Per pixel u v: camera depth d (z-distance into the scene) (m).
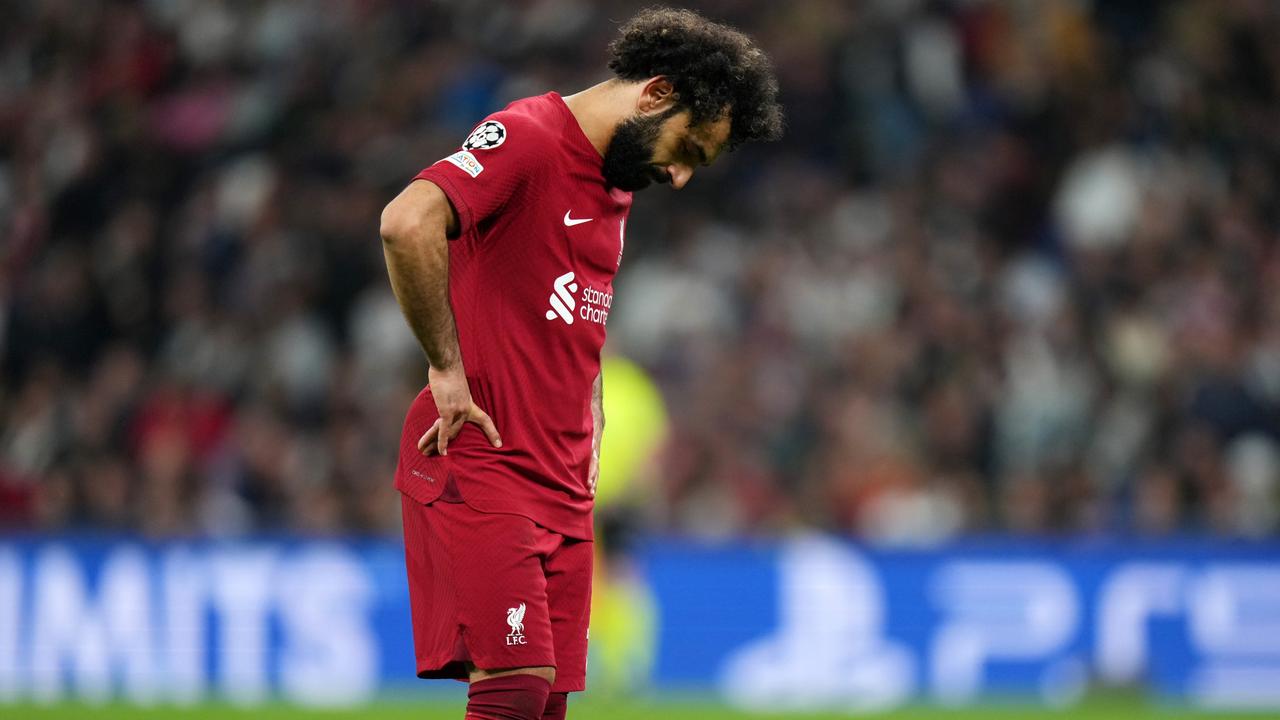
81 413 44.38
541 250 13.22
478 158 12.90
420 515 13.45
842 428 43.44
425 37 57.44
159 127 55.53
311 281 49.12
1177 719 33.19
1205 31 56.03
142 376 46.28
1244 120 54.75
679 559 37.91
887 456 42.59
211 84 56.56
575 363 13.55
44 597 36.97
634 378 36.97
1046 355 44.44
